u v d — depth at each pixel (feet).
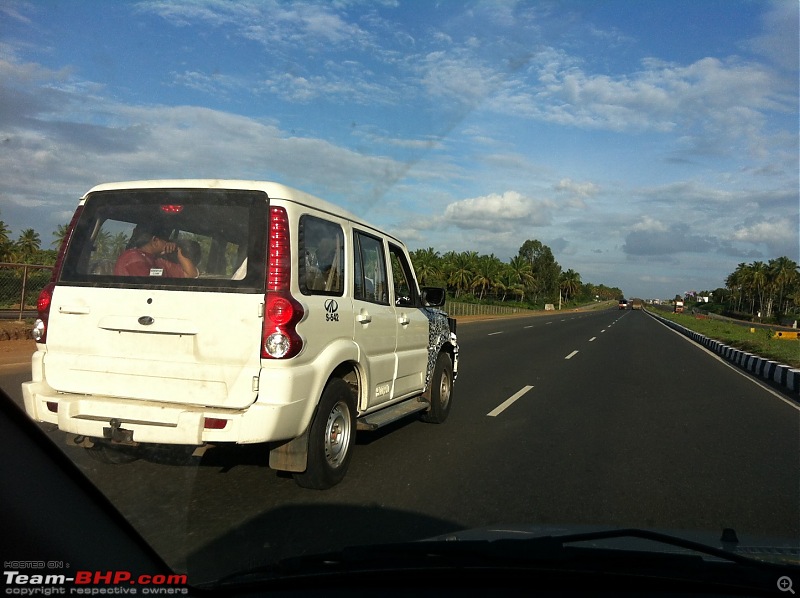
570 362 52.39
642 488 17.78
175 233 15.23
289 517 14.30
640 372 47.26
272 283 14.20
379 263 19.97
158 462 17.25
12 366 34.42
